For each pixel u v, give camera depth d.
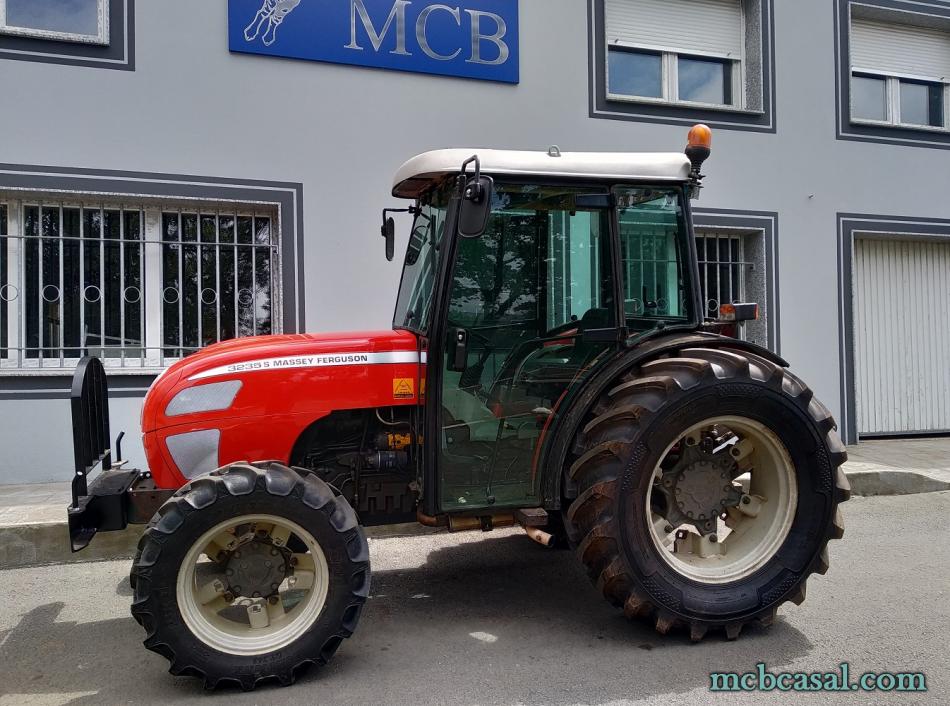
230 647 2.84
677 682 2.88
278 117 6.05
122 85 5.70
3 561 4.43
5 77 5.48
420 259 3.68
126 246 5.97
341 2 6.14
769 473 3.47
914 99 8.36
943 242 8.37
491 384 3.31
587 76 6.89
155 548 2.76
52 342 5.85
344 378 3.38
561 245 3.36
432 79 6.45
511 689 2.83
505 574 4.29
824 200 7.64
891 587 3.94
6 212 5.74
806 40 7.56
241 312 6.23
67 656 3.20
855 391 7.74
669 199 3.50
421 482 3.33
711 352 3.34
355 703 2.74
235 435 3.31
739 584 3.29
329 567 2.92
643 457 3.12
